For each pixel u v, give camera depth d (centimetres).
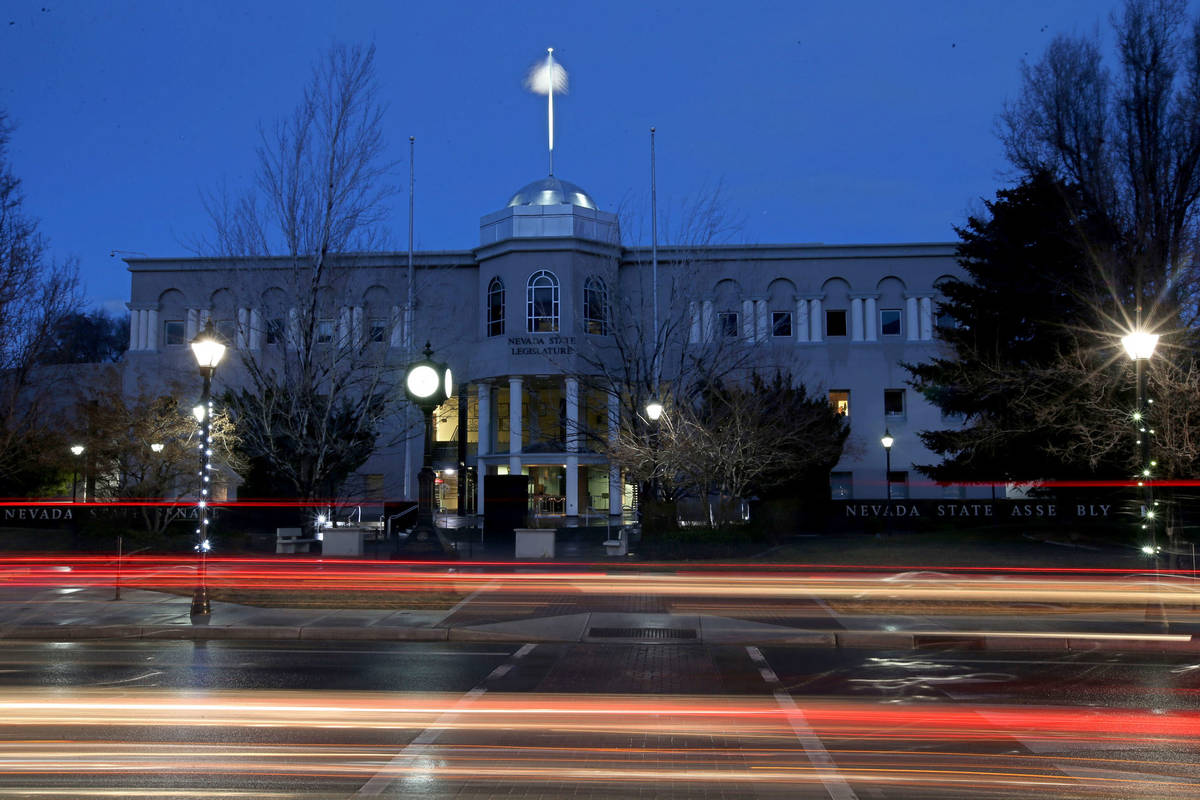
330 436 3369
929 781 660
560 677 1107
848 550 2823
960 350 3155
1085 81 2703
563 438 4231
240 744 760
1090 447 2641
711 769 691
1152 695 1006
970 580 2164
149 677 1089
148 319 5150
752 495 3691
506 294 4862
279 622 1523
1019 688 1048
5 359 3266
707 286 4638
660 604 1809
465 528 3950
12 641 1432
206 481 1647
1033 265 2961
